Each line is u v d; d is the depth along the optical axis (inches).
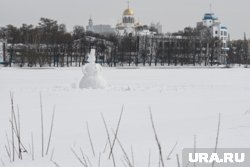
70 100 2564.0
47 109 2055.9
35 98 2694.4
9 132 1316.4
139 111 1951.3
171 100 2596.0
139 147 971.3
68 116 1756.9
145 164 802.8
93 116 1755.7
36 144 1086.4
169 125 1359.5
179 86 4001.0
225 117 1556.3
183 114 1813.5
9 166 815.1
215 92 3302.2
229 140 1023.0
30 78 5403.5
